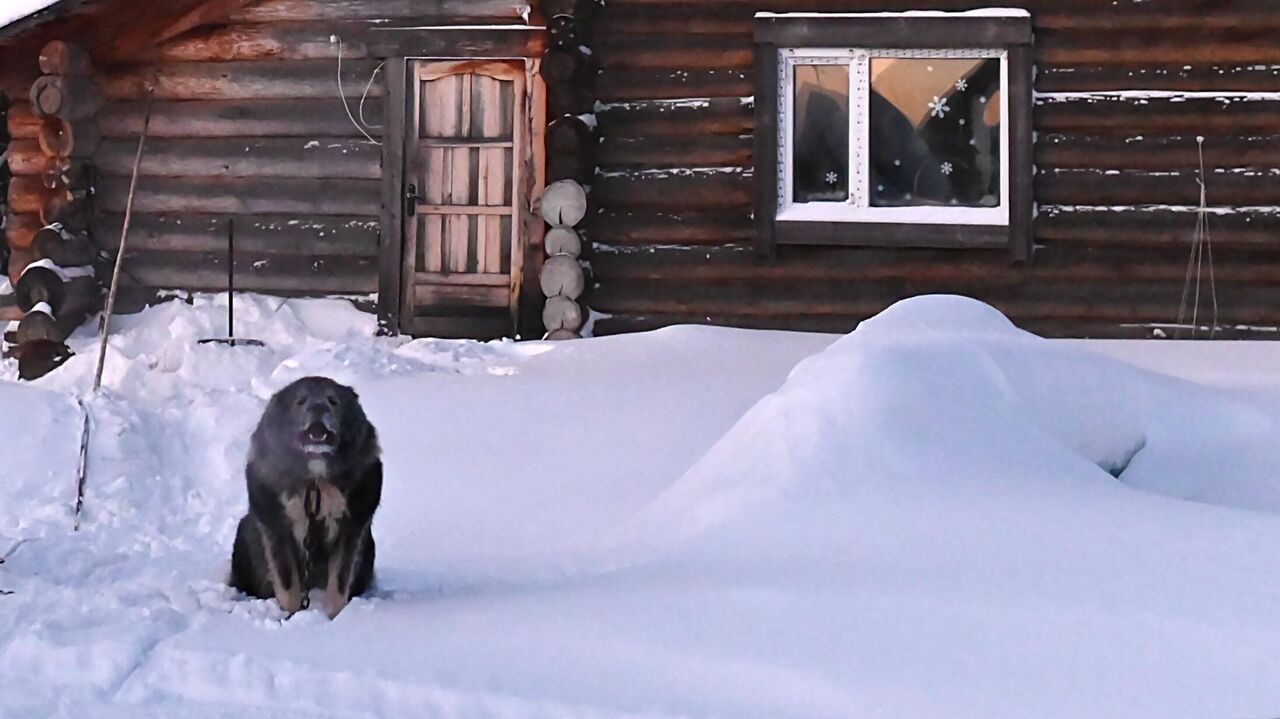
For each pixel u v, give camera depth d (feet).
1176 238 37.37
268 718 13.50
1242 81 37.40
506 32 39.19
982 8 37.88
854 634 14.39
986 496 18.13
